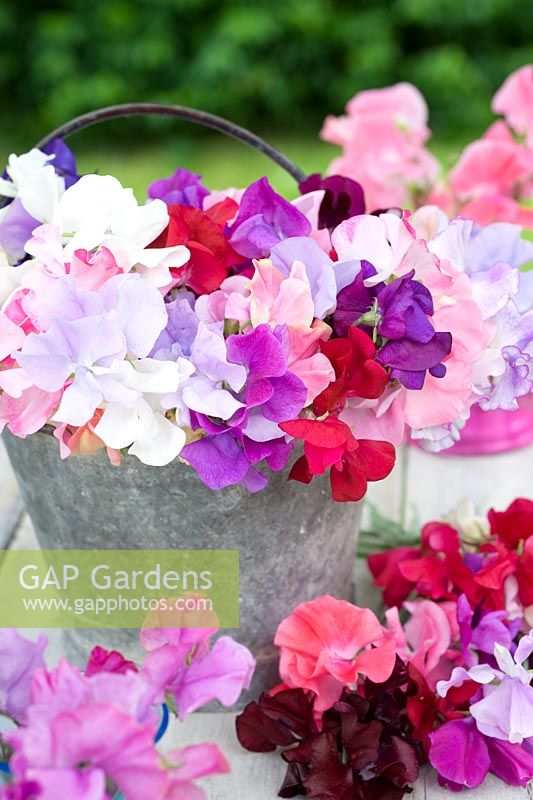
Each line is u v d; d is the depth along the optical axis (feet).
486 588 2.78
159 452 2.33
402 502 3.30
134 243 2.41
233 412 2.31
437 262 2.44
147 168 8.30
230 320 2.41
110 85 8.70
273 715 2.60
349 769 2.51
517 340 2.55
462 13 8.76
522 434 3.50
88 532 2.62
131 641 2.74
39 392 2.36
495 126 3.68
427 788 2.58
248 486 2.39
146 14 8.83
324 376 2.35
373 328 2.42
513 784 2.58
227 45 8.64
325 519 2.68
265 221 2.49
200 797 2.18
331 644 2.60
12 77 9.19
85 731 2.08
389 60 8.82
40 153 2.58
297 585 2.71
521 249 2.69
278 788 2.58
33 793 2.11
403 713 2.59
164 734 2.69
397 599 2.90
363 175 3.71
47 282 2.35
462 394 2.46
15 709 2.35
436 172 3.66
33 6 9.09
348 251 2.44
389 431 2.47
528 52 8.96
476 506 3.19
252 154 8.49
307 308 2.35
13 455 2.65
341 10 8.98
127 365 2.30
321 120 9.04
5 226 2.57
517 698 2.50
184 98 8.80
